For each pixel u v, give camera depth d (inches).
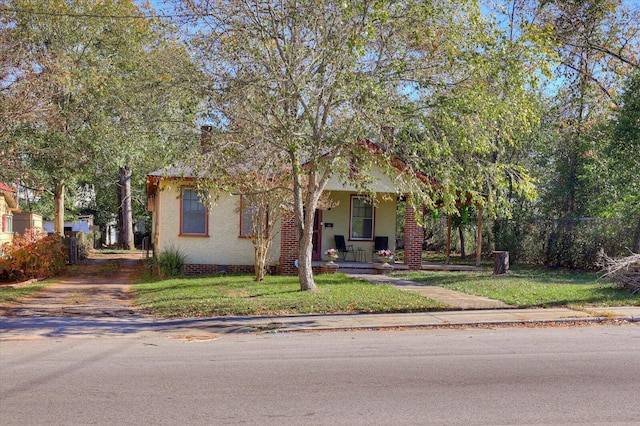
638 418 227.3
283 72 510.9
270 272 845.8
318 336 412.2
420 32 486.0
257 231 714.2
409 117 491.2
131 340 398.0
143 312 516.1
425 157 506.9
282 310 505.4
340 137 495.8
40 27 960.3
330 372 299.7
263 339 400.8
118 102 915.4
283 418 227.6
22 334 417.7
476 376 291.3
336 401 249.6
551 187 1069.1
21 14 909.8
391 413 233.6
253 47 504.7
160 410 237.3
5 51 621.0
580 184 997.2
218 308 511.2
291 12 504.7
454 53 477.1
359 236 947.3
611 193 848.3
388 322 459.8
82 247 1223.5
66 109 893.2
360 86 473.1
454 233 1360.7
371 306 515.2
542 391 264.5
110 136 932.0
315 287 611.5
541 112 961.5
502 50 477.1
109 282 789.2
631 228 818.2
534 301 542.6
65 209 1717.5
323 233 938.1
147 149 989.2
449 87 493.7
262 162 564.4
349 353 348.5
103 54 1026.7
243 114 533.6
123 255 1434.5
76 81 867.4
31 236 854.5
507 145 1011.9
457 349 359.6
